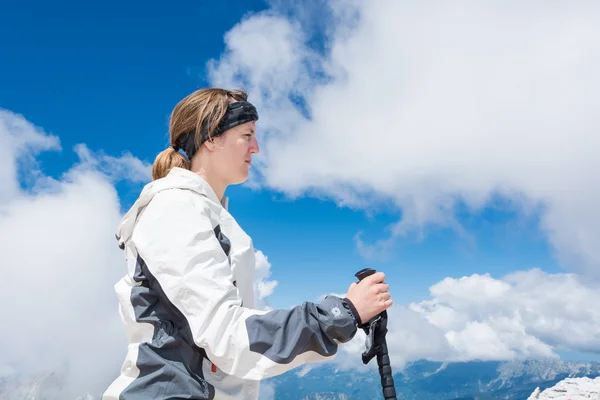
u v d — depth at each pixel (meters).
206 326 1.70
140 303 1.94
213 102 2.34
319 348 1.76
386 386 1.91
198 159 2.41
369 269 2.05
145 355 1.88
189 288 1.75
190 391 1.81
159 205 1.98
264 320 1.71
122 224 2.13
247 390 2.03
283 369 1.68
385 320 1.92
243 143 2.39
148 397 1.82
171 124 2.51
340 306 1.82
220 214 2.18
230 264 2.08
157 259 1.83
